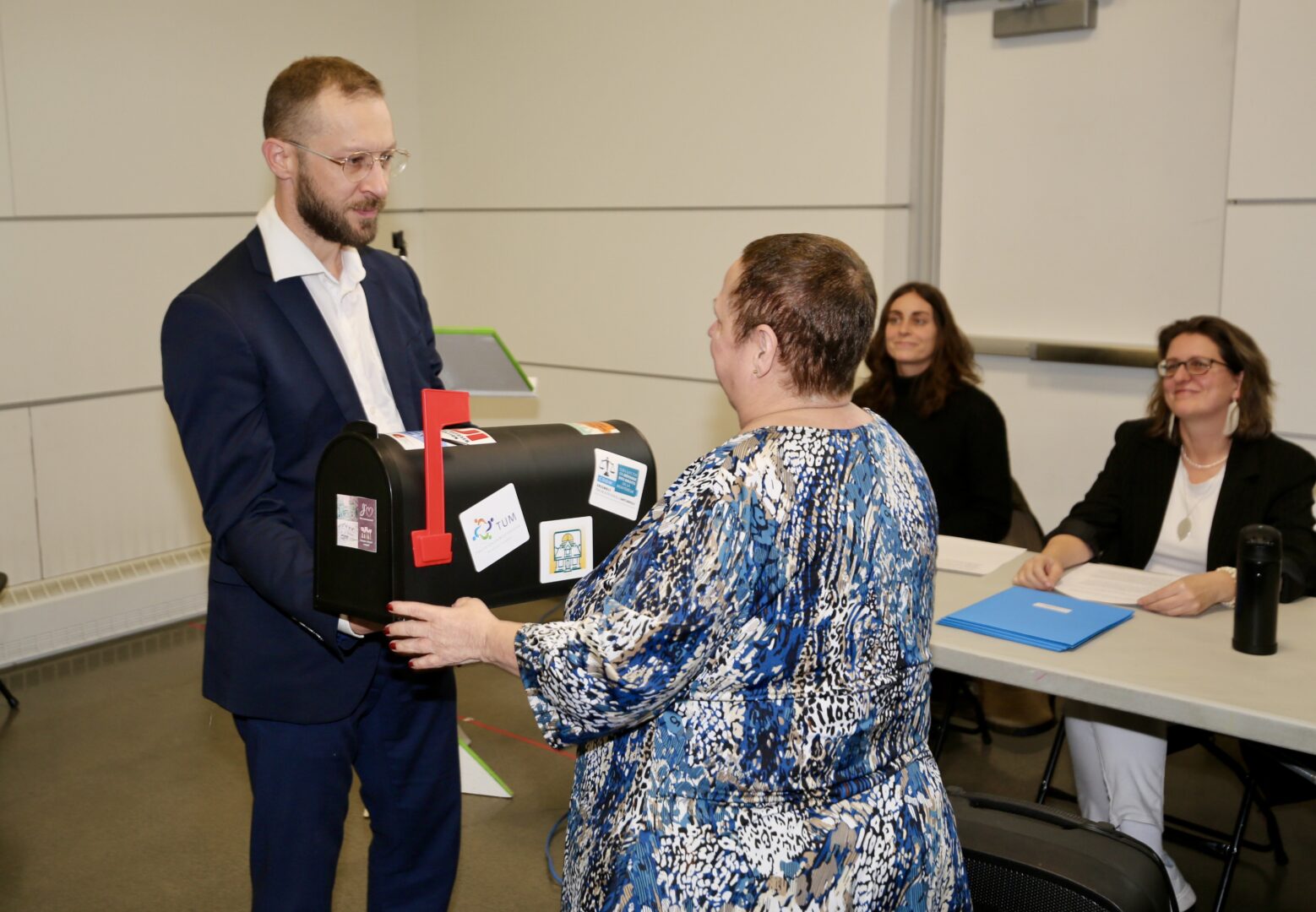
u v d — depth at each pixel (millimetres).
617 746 1371
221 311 1761
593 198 4973
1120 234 3797
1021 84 3918
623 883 1298
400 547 1512
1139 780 2465
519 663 1344
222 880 2795
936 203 4152
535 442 1675
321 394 1826
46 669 4160
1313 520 2590
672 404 4898
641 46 4703
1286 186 3369
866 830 1319
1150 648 2129
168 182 4535
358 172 1791
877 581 1343
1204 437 2756
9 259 4113
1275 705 1843
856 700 1325
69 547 4395
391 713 1977
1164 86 3641
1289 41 3305
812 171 4344
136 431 4547
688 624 1255
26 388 4203
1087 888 1720
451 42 5297
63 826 3051
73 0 4188
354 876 2807
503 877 2801
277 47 4848
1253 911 2627
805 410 1376
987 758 3414
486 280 5430
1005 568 2682
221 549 1814
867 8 4109
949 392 3457
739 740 1293
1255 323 3488
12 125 4070
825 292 1344
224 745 3541
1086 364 3896
